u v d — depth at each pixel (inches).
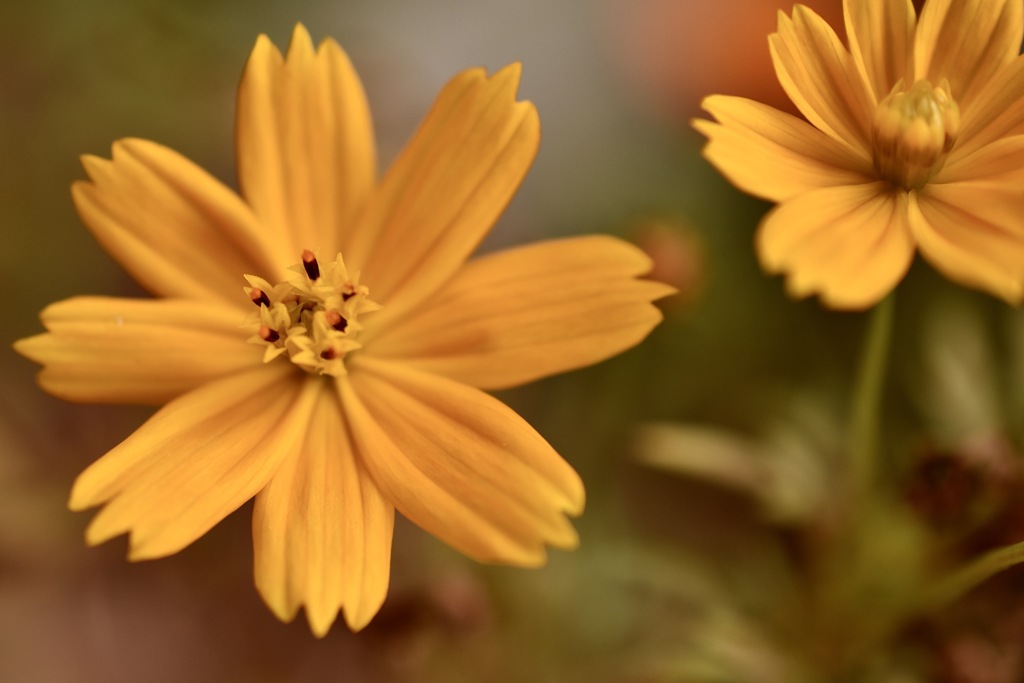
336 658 13.1
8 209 13.1
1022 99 9.4
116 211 9.7
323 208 9.8
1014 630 10.9
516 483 9.2
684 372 12.7
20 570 13.0
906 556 11.2
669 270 11.4
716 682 11.2
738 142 9.2
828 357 12.8
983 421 11.7
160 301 9.7
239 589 13.1
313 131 9.8
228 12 14.0
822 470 11.6
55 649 13.1
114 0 13.1
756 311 12.8
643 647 12.1
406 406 9.5
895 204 9.2
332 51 9.8
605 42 15.5
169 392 9.7
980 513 10.6
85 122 13.1
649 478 13.4
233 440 9.5
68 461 13.1
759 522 12.2
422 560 11.6
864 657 11.2
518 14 16.0
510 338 9.5
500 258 9.7
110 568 13.1
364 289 9.7
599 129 15.2
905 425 12.5
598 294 9.5
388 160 13.6
